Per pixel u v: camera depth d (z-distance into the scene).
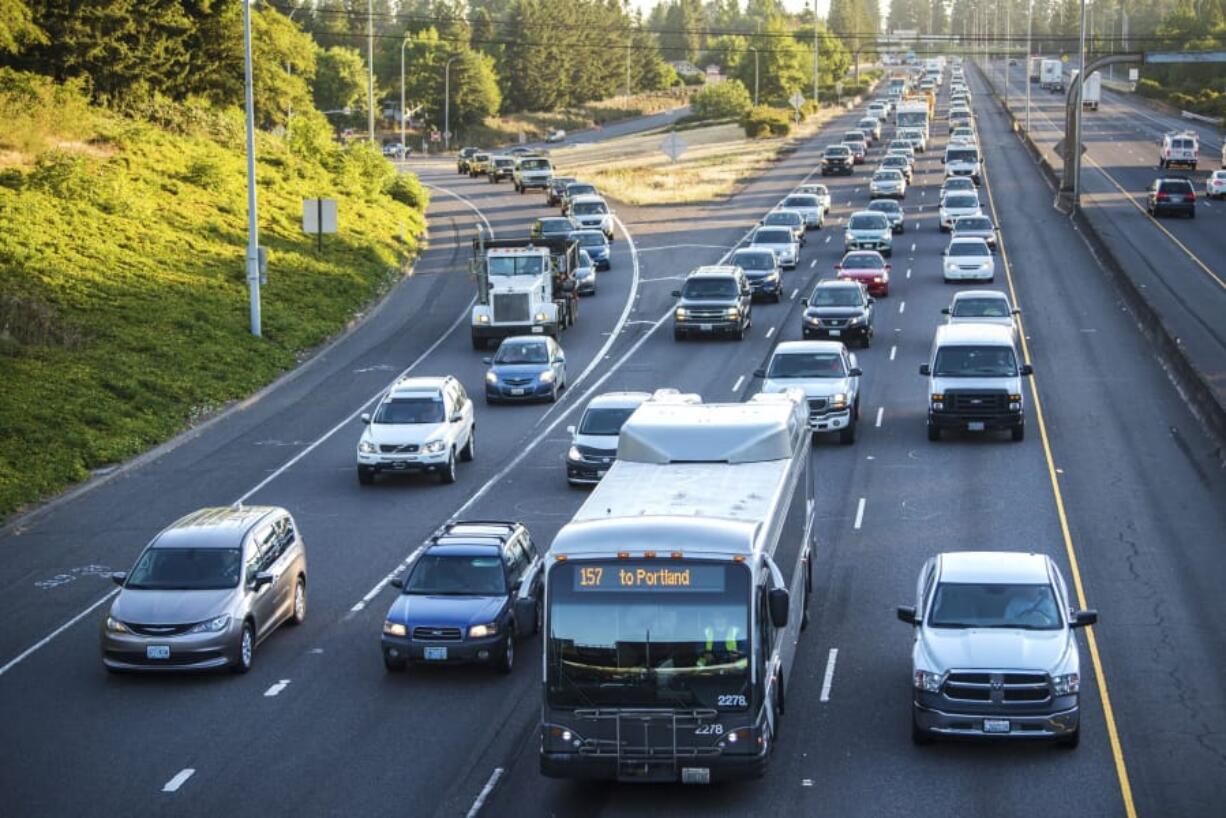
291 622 24.36
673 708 16.81
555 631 17.06
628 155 128.88
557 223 68.25
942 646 18.47
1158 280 57.69
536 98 196.25
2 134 63.16
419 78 172.12
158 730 19.73
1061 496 30.78
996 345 36.25
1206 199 84.69
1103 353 45.56
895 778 17.56
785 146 128.25
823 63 195.62
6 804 17.31
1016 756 18.19
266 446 38.00
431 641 21.39
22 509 32.19
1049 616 19.05
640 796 17.36
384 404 34.78
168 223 60.28
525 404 42.41
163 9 78.38
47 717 20.31
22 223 53.69
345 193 78.44
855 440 36.44
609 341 51.12
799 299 57.19
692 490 19.58
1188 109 153.00
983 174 97.00
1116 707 19.73
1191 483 31.59
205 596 22.02
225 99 84.44
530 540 24.59
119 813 17.02
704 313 49.38
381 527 30.19
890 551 27.34
